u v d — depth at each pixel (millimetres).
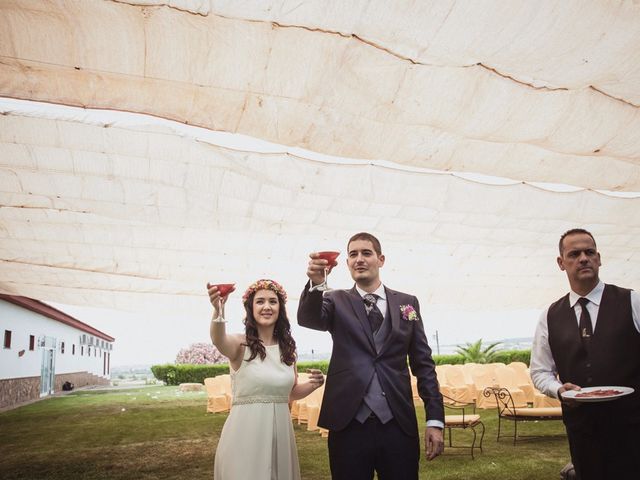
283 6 2625
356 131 3787
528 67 2879
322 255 2449
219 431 8297
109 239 6273
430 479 4879
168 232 6195
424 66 3031
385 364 2426
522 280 8086
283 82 3246
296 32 2867
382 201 5359
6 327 14219
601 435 2287
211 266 6926
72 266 6762
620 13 2451
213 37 2916
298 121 3643
